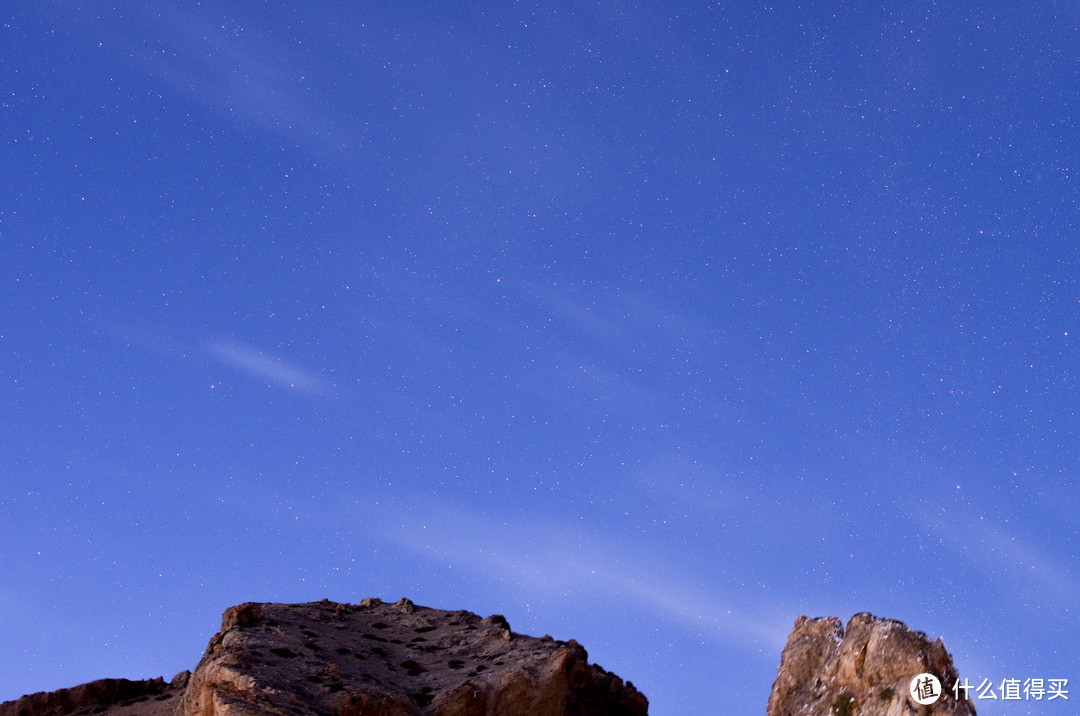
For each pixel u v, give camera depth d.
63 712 75.38
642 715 64.88
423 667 62.41
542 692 58.66
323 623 68.62
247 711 48.31
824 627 55.69
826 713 50.84
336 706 52.19
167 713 71.94
